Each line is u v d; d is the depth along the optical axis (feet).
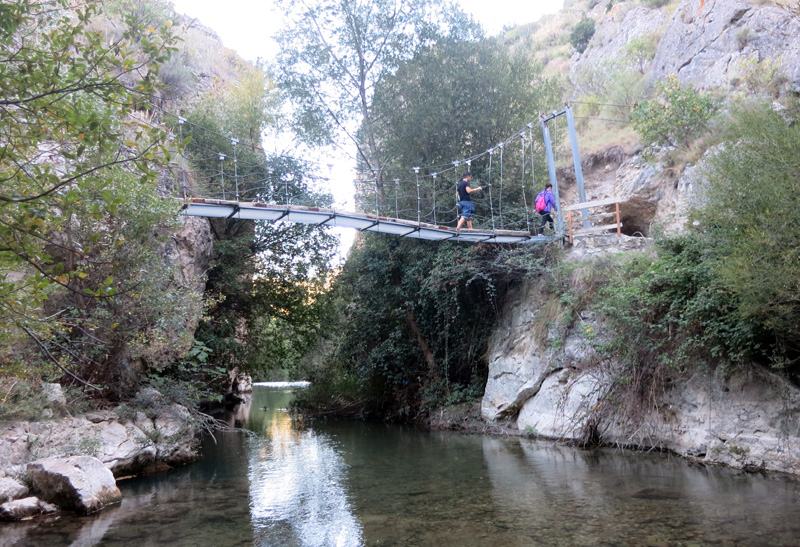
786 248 22.65
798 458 24.97
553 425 38.58
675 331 31.73
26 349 26.91
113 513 22.34
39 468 23.61
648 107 47.21
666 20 73.51
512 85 57.06
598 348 35.14
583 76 78.13
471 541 17.44
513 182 55.36
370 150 62.69
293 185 63.67
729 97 45.78
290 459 34.96
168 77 62.75
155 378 38.32
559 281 42.16
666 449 31.83
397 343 57.47
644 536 17.21
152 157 12.80
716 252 28.84
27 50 12.13
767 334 26.73
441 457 33.88
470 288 52.13
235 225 64.34
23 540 18.90
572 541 17.03
